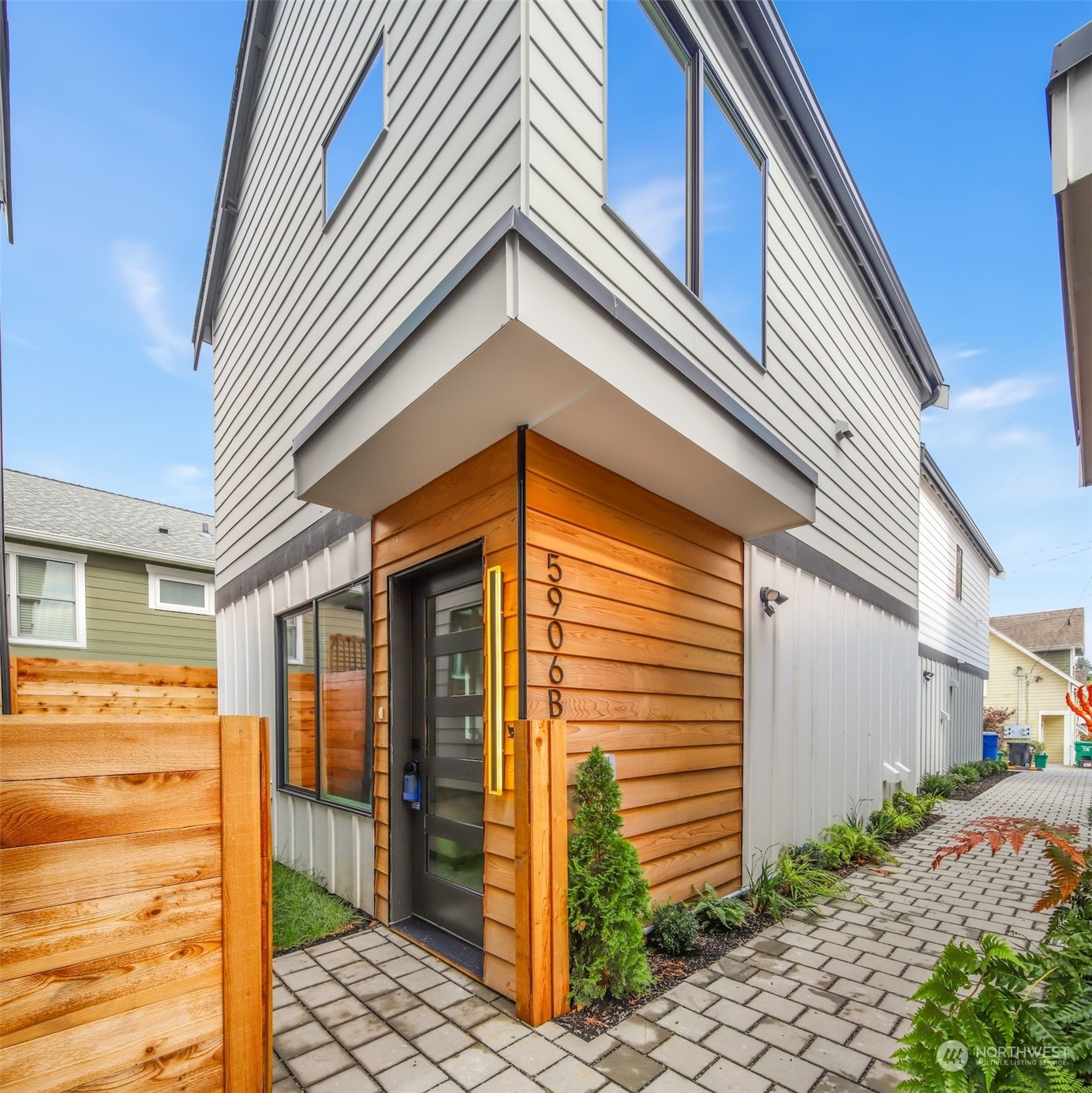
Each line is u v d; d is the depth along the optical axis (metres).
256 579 5.89
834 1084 2.05
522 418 2.64
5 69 2.61
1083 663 19.95
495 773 2.69
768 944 3.22
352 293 3.98
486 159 2.71
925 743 9.53
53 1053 1.34
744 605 4.32
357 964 2.93
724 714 3.99
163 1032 1.47
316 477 3.29
